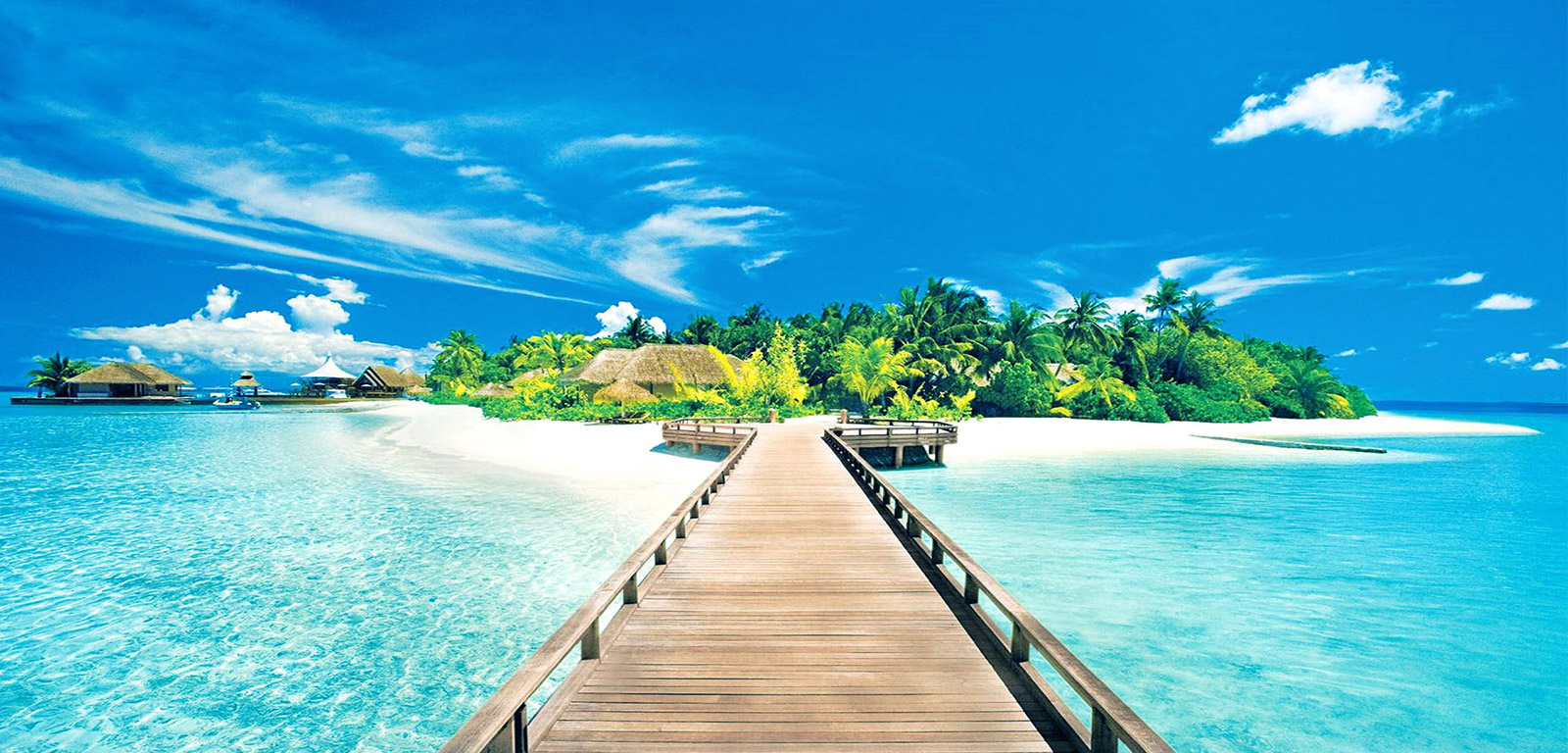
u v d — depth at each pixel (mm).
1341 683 7602
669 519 8234
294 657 7781
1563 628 9156
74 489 18016
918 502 17750
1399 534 14344
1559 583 11039
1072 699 7555
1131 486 20578
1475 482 22062
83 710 6660
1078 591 10461
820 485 14781
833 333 64562
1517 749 6395
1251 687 7496
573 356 83625
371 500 16484
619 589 5398
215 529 13406
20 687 7055
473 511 15195
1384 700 7246
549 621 8828
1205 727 6738
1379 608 9859
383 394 104688
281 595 9688
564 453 26156
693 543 9609
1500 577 11359
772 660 5578
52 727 6379
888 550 9227
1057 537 13781
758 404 44656
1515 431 49844
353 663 7648
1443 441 40344
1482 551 13023
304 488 18156
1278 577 11219
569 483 19031
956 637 6090
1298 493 19547
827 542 9664
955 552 6719
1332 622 9336
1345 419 61938
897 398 48875
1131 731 3260
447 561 11320
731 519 11273
